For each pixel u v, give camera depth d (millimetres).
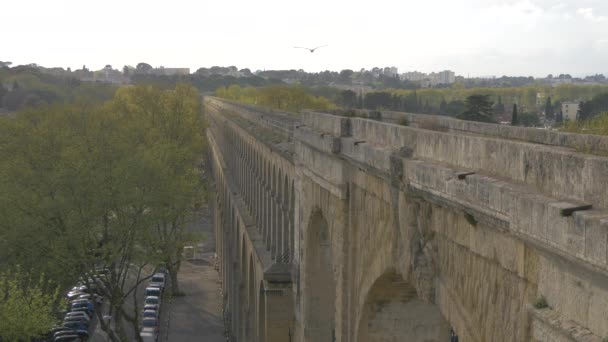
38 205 46125
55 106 101375
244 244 58875
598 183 10109
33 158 58812
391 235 19578
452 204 14594
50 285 54531
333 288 32438
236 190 75688
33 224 45375
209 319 73875
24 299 46125
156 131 78750
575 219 9992
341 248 25250
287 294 40469
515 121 50625
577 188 10617
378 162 19969
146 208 52844
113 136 58406
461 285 15000
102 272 49375
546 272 11297
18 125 66625
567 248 10211
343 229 24922
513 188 12047
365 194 22938
